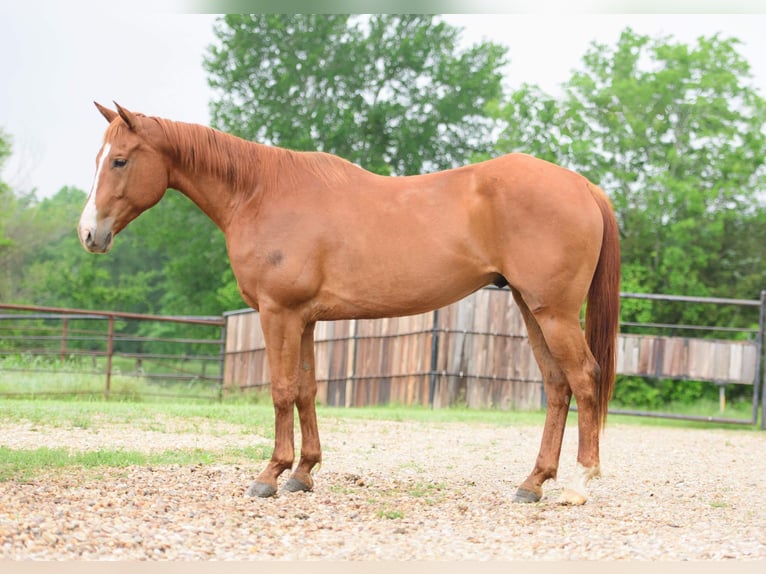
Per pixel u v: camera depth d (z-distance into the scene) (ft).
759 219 91.30
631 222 88.28
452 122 115.75
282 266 19.38
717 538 16.74
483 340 56.34
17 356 68.59
